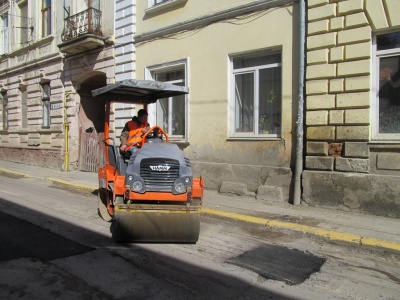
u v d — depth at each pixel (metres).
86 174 13.34
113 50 12.52
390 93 7.01
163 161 5.46
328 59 7.43
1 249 5.16
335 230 6.05
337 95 7.32
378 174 6.95
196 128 9.94
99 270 4.48
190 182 5.49
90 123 15.12
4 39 19.66
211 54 9.59
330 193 7.41
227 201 8.30
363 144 7.05
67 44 13.33
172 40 10.59
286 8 8.14
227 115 9.25
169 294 3.88
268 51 8.64
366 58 6.99
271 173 8.34
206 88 9.70
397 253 5.24
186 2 10.23
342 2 7.21
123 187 5.56
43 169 15.01
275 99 8.66
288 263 4.93
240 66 9.28
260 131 8.94
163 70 11.20
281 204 7.97
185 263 4.80
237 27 9.02
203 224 6.83
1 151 19.52
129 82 6.18
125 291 3.93
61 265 4.61
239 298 3.85
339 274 4.61
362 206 7.05
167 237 5.38
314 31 7.55
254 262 4.92
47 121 16.42
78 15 13.55
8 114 18.97
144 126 6.84
